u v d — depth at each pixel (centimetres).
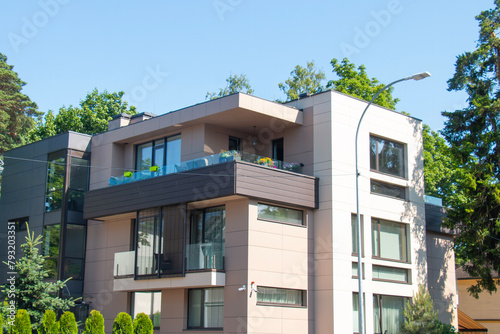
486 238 2842
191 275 2383
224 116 2572
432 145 4391
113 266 2833
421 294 2558
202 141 2662
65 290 2886
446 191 4297
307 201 2505
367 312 2556
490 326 3894
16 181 3284
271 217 2422
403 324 2536
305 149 2639
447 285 3152
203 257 2388
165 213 2538
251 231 2328
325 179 2545
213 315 2397
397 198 2820
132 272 2636
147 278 2542
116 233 2864
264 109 2522
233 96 2472
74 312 2867
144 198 2609
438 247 3148
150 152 2936
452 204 4169
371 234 2658
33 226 3103
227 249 2378
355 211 2597
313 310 2486
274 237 2402
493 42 2905
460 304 4044
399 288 2730
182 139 2764
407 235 2847
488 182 2819
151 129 2816
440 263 3139
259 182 2352
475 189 2830
